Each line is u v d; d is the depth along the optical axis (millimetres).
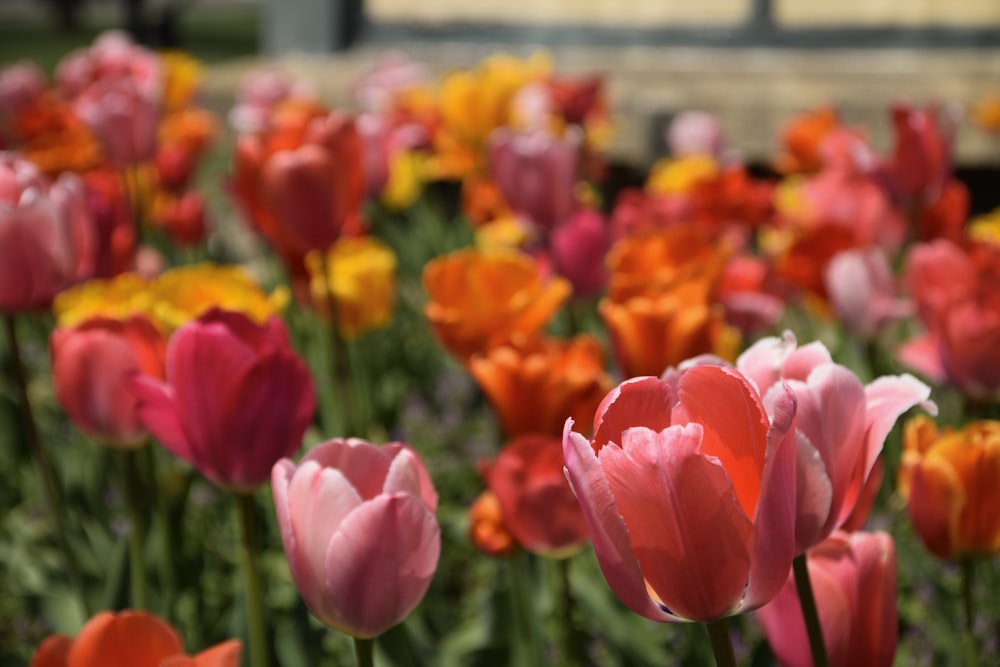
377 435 1440
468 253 991
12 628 1273
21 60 9141
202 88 3285
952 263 1030
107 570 1132
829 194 1415
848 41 3473
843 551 671
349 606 637
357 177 1010
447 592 1330
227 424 737
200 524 1317
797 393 604
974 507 764
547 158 1268
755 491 578
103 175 1354
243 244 2551
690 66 3465
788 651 676
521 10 3635
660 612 573
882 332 1131
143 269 1524
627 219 1386
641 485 564
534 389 844
